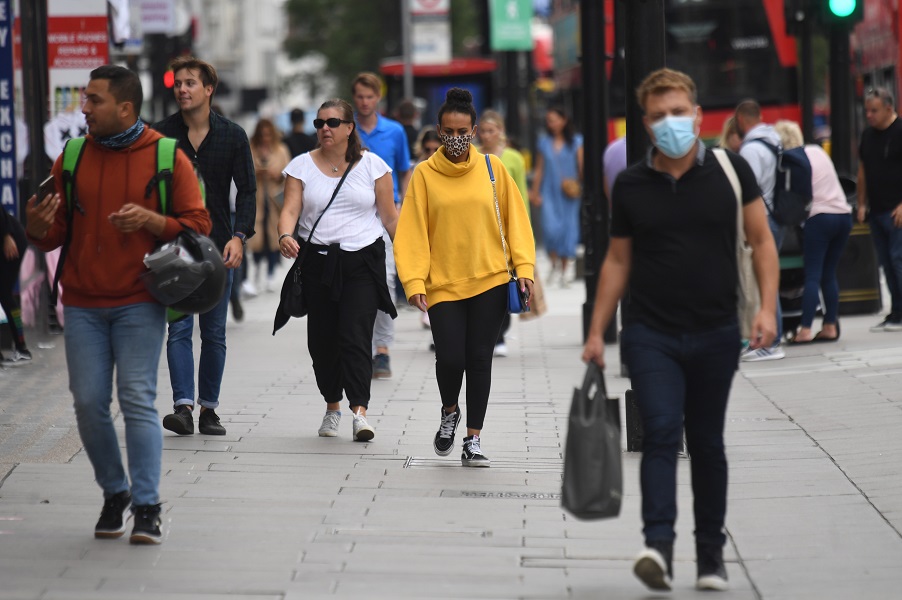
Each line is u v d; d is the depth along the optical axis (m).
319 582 17.33
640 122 26.75
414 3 87.25
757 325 16.95
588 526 20.28
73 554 18.52
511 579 17.58
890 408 29.02
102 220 18.39
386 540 19.44
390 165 36.31
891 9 63.50
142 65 74.75
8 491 22.09
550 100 95.06
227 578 17.45
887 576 17.75
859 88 73.44
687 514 21.08
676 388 16.75
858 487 22.53
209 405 27.14
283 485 22.81
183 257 18.17
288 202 26.91
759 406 30.27
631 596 16.91
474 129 24.34
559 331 45.81
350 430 27.84
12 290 36.75
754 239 17.08
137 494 18.91
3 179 40.38
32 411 29.88
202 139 25.91
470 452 24.28
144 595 16.66
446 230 24.14
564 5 92.81
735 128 38.88
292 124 60.00
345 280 26.70
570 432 16.58
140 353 18.50
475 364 24.20
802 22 52.09
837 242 39.56
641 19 26.61
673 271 16.69
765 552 18.98
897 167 40.59
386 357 35.06
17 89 43.72
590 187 41.19
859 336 40.69
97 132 18.41
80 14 44.28
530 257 24.17
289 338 44.28
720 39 68.38
